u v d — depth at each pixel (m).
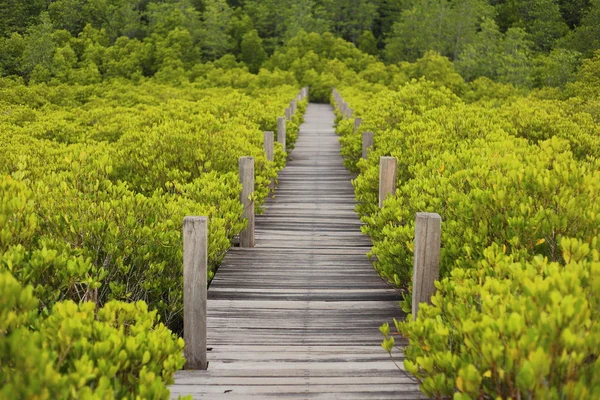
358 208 9.36
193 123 11.55
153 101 31.84
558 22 71.50
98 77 56.31
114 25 74.94
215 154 9.79
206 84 45.88
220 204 7.53
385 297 6.54
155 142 9.96
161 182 9.18
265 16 81.94
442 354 3.27
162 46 64.69
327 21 80.06
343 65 51.91
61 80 55.66
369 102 21.64
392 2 87.00
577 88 31.72
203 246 4.59
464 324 3.12
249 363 4.87
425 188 6.62
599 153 11.73
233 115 17.09
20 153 10.53
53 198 6.15
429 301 4.68
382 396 4.28
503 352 2.98
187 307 4.65
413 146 9.63
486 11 70.69
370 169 9.50
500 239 5.14
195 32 71.50
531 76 47.50
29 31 64.44
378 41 85.00
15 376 2.59
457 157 7.56
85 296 4.81
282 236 8.98
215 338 5.44
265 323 5.80
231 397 4.26
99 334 3.34
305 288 6.79
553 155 7.14
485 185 5.90
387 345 3.81
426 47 68.06
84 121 20.69
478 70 51.28
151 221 6.14
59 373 2.86
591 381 2.85
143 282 5.86
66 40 66.19
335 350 5.17
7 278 2.94
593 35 59.94
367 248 8.36
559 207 4.98
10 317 2.97
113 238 5.64
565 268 3.48
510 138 10.11
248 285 6.88
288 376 4.61
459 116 11.62
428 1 71.88
